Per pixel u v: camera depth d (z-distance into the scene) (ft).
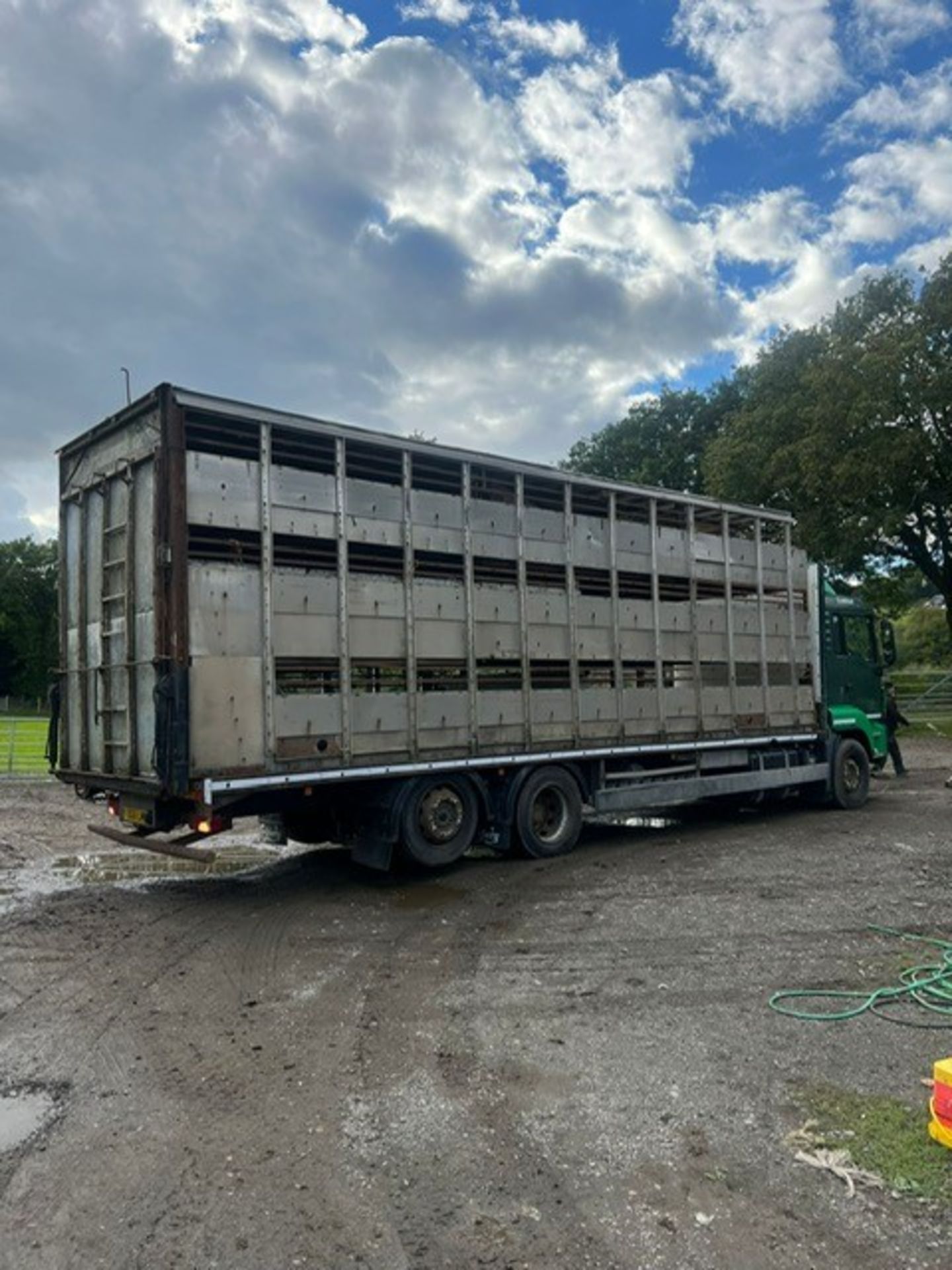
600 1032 16.15
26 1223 10.50
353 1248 9.99
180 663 22.71
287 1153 12.07
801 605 43.16
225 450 25.07
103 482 26.43
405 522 27.84
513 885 27.61
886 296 83.25
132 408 24.40
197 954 20.95
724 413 126.31
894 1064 14.69
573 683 32.40
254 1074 14.56
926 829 37.58
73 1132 12.69
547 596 31.83
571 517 32.76
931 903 25.02
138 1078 14.47
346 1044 15.76
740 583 39.63
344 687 25.94
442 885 27.68
